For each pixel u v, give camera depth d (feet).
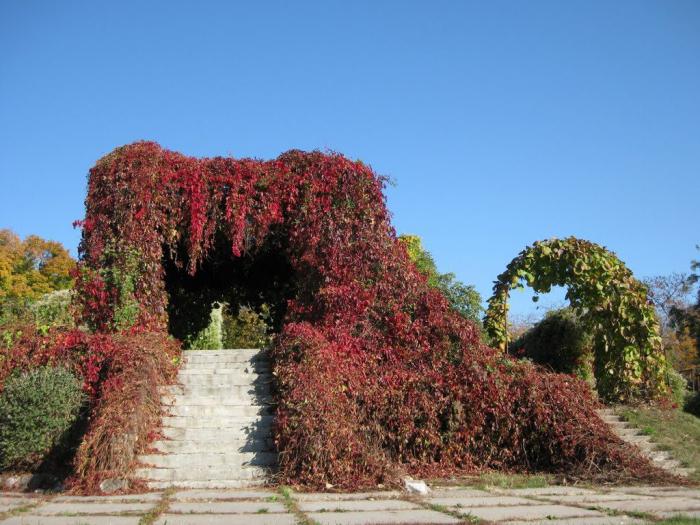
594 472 29.19
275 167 41.63
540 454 32.09
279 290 56.08
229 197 40.65
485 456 32.12
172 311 53.83
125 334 36.55
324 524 17.74
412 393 32.45
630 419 37.86
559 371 50.52
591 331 45.44
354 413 31.19
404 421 31.65
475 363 33.99
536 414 32.17
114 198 39.40
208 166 41.22
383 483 26.00
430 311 37.24
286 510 20.54
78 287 38.63
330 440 27.09
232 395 33.65
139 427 27.94
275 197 41.01
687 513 19.36
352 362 34.71
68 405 29.50
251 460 28.66
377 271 39.32
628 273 45.21
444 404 32.58
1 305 46.55
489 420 32.71
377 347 36.47
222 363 37.24
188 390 34.06
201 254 40.73
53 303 42.47
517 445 32.07
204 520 18.57
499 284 46.47
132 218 39.09
